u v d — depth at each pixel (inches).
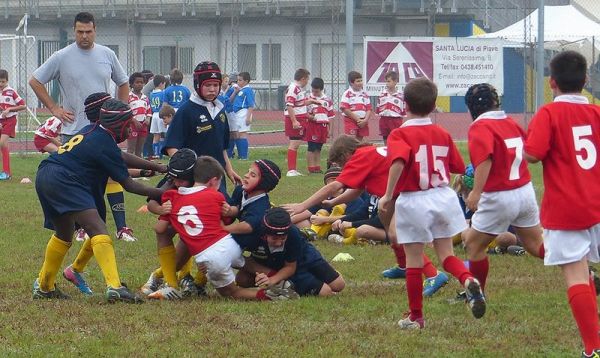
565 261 362.0
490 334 404.2
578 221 359.3
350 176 476.7
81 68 633.6
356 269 573.9
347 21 1389.0
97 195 478.9
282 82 2640.3
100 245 463.8
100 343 383.6
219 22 2630.4
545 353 374.6
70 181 462.3
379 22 2586.1
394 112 1300.4
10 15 2672.2
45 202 466.0
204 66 525.7
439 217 404.2
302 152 1545.3
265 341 387.5
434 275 478.0
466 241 449.4
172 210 471.2
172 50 2672.2
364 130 1252.5
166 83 1466.5
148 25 2662.4
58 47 2704.2
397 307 457.7
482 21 2632.9
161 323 420.2
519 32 1897.1
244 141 1381.6
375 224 665.0
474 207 420.2
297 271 489.7
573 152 363.3
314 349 374.6
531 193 435.5
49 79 635.5
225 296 478.9
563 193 361.1
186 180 474.6
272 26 2628.0
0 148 1131.3
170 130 527.2
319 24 2598.4
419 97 404.5
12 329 407.8
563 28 1910.7
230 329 409.7
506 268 575.2
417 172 402.6
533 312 447.8
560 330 412.2
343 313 444.5
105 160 465.1
